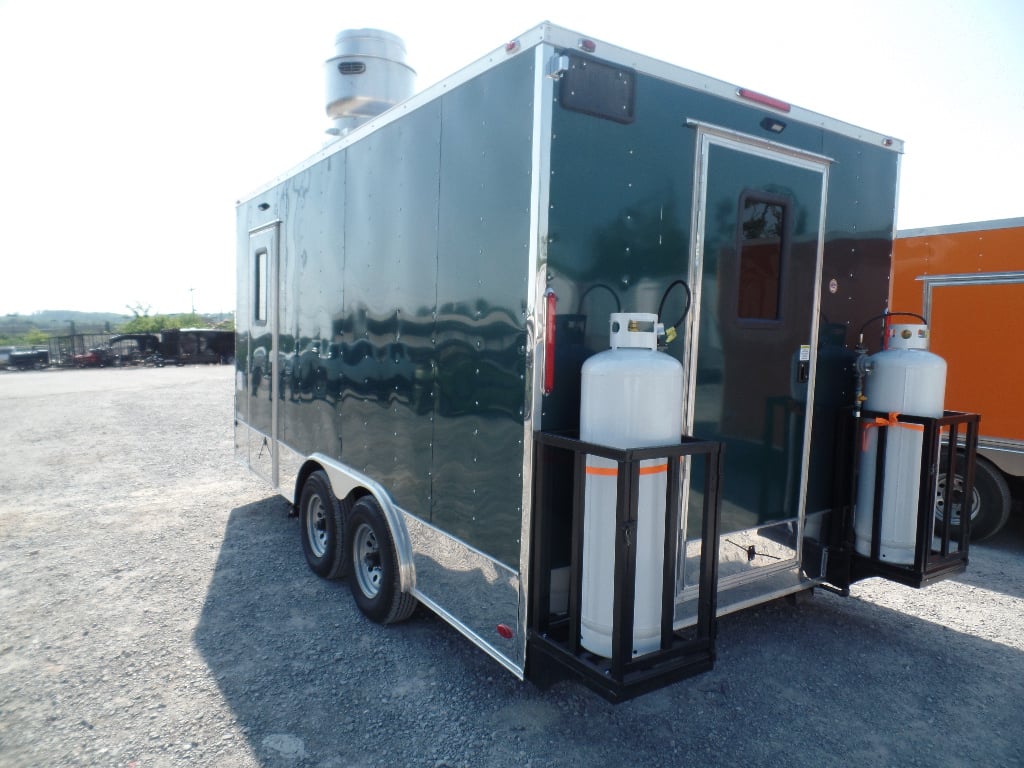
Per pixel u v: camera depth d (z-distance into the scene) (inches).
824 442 138.5
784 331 127.3
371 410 141.3
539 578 98.2
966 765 101.3
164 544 201.3
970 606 160.1
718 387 117.8
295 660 130.3
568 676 103.6
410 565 128.3
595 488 93.5
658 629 95.5
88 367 1064.2
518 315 98.7
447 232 114.8
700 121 110.9
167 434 407.2
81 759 100.9
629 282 104.7
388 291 133.7
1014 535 220.7
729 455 120.9
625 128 102.4
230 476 295.7
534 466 97.3
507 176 100.2
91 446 367.6
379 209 136.7
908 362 131.1
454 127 112.3
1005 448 199.8
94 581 171.5
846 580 138.6
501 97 101.4
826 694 120.3
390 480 134.6
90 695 118.0
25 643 137.4
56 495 261.3
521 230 97.6
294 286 182.9
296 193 179.9
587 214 99.1
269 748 103.4
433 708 114.0
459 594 113.8
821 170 129.8
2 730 108.0
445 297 115.8
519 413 99.3
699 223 111.8
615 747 104.1
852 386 142.0
